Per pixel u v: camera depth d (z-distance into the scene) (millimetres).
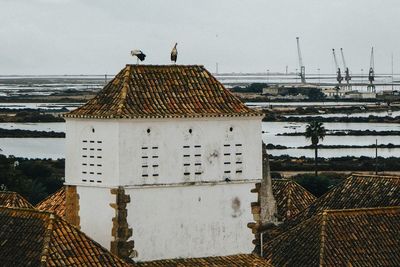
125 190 87000
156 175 88312
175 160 89188
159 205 88625
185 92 92062
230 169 91812
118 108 87812
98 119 87750
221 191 91438
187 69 94250
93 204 88875
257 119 92875
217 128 91125
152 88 91188
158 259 88625
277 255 104438
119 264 81812
